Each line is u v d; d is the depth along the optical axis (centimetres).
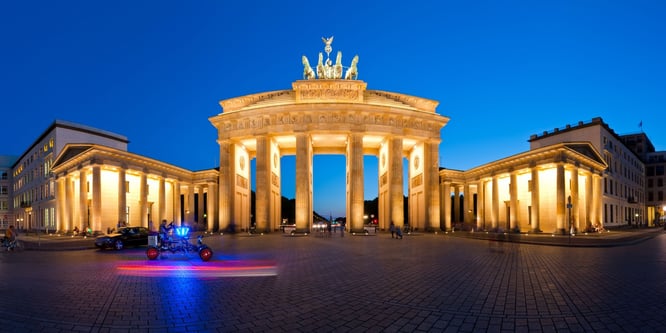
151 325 822
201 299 1053
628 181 7744
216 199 6625
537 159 4881
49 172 6662
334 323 831
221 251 2456
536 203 4891
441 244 3033
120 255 2350
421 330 784
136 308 959
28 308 962
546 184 5109
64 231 5538
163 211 5988
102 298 1070
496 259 1972
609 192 6400
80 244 3148
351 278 1391
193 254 2295
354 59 5575
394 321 846
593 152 5231
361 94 5191
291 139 5584
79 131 6719
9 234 2778
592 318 867
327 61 5625
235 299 1052
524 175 5550
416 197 6028
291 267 1694
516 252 2339
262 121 5172
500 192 6075
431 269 1614
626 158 7706
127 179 5716
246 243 3184
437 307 967
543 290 1169
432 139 5466
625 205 7375
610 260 1914
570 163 4653
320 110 4969
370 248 2664
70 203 5497
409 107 5281
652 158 9719
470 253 2292
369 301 1030
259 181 5150
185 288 1208
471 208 6788
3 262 1984
